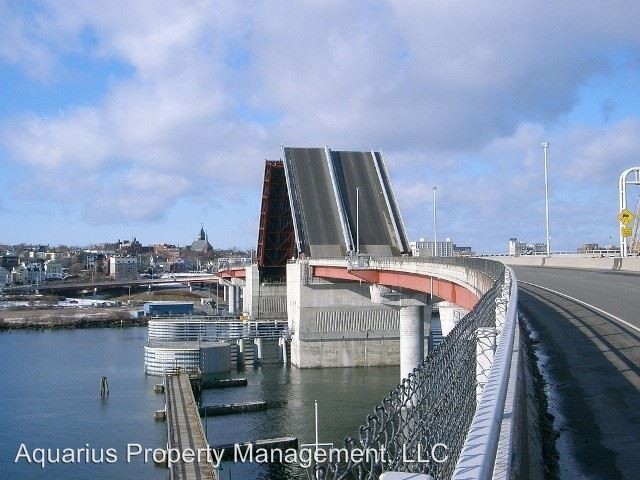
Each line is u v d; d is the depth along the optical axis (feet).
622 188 185.98
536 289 104.17
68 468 123.95
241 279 393.70
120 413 167.73
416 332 191.62
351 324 242.58
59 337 356.59
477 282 106.83
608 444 28.22
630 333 55.88
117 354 283.79
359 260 201.05
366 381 206.90
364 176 255.29
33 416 164.76
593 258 193.47
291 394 186.09
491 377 18.88
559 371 41.96
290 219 279.28
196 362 223.10
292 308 257.96
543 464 25.82
